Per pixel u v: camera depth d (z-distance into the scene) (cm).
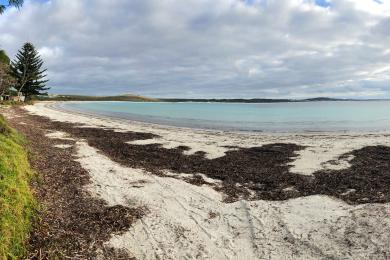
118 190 1180
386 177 1361
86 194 1109
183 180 1355
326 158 1739
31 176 1152
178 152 1952
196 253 792
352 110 7756
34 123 3291
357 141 2308
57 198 1044
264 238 863
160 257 773
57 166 1400
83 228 873
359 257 756
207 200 1126
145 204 1064
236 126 3703
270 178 1398
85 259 743
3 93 6169
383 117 5034
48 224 866
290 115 5753
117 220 931
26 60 7831
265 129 3381
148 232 882
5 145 1243
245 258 774
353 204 1071
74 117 4519
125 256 770
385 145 2095
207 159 1767
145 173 1430
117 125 3578
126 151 1945
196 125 3791
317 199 1126
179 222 947
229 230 908
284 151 1962
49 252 748
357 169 1497
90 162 1560
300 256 776
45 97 13212
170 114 6022
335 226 908
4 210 758
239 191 1238
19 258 706
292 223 940
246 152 1953
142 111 7069
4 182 877
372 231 863
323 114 6044
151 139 2455
